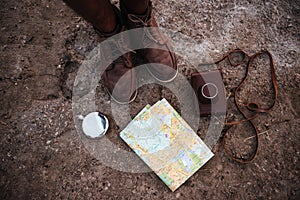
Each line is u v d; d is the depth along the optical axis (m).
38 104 1.61
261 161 1.49
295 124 1.53
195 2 1.75
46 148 1.55
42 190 1.49
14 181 1.51
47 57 1.68
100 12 1.18
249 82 1.61
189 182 1.47
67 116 1.59
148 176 1.49
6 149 1.55
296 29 1.68
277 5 1.73
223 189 1.46
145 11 1.37
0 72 1.66
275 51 1.65
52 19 1.74
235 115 1.56
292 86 1.59
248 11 1.72
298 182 1.45
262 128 1.53
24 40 1.71
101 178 1.50
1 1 1.75
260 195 1.44
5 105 1.62
